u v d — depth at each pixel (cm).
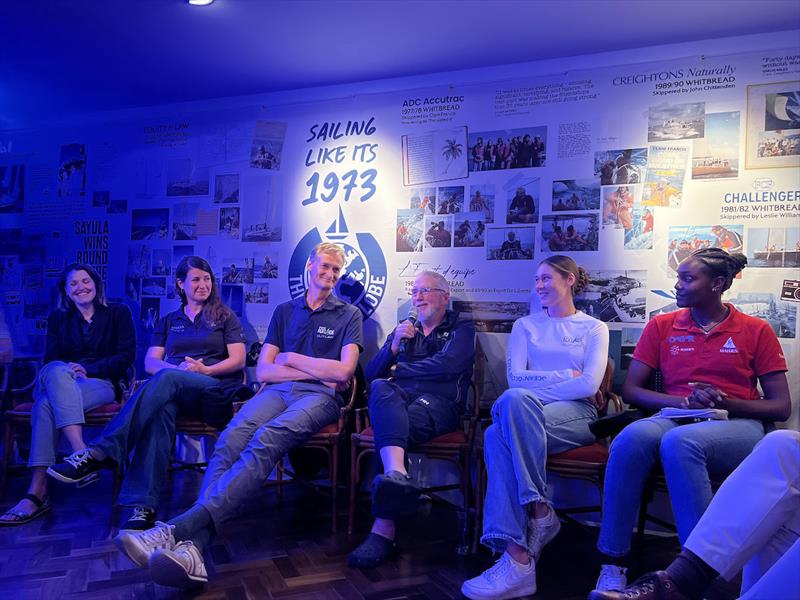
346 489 371
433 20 311
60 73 384
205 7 301
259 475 273
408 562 268
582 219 341
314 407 299
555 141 348
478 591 231
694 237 320
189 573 227
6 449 343
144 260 436
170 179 432
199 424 321
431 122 375
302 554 273
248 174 415
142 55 357
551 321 311
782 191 306
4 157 469
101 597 227
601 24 309
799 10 290
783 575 151
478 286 361
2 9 305
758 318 301
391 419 274
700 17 299
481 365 338
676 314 288
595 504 328
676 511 226
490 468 251
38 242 459
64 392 322
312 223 401
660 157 327
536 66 354
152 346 372
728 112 317
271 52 352
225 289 417
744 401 251
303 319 341
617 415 262
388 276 382
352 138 393
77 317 373
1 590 230
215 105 425
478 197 363
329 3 296
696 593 182
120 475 329
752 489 178
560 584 249
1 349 460
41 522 303
